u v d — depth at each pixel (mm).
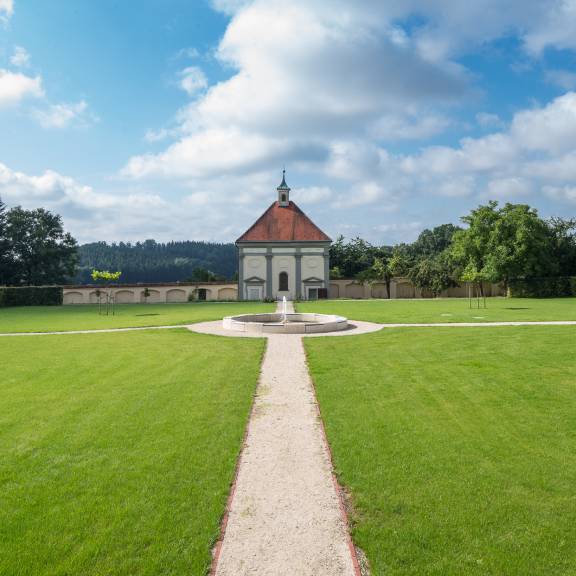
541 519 5508
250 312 39156
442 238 118000
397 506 5801
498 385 11430
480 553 4875
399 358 15109
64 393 11250
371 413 9453
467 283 70250
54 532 5242
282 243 66875
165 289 70000
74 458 7285
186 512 5641
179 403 10273
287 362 14945
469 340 18516
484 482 6426
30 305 60406
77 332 24703
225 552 4895
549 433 8281
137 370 13898
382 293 73125
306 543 5039
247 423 9047
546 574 4566
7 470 6871
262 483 6473
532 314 31141
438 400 10297
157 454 7406
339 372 13180
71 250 77688
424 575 4551
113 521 5449
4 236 72750
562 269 67250
